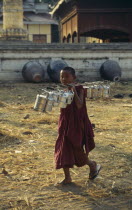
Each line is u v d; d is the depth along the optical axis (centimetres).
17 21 2662
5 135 888
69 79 538
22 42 2638
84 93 550
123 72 2494
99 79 2450
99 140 858
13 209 482
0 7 5128
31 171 635
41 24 5134
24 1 5397
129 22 2827
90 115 1194
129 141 847
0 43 2598
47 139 867
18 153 745
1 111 1275
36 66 2250
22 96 1680
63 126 545
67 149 541
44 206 493
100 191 543
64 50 2397
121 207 490
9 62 2341
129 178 602
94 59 2452
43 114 1215
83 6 2772
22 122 1076
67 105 539
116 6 2797
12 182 583
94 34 3472
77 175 613
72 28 3017
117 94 1700
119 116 1177
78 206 494
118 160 699
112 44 2456
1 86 2070
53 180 592
